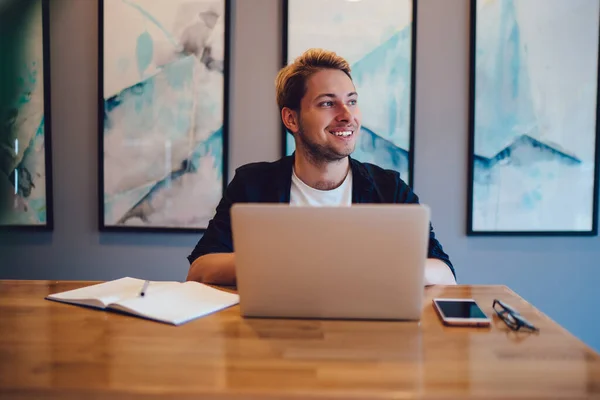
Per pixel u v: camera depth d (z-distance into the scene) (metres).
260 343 0.91
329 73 1.60
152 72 2.35
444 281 1.40
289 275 1.02
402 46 2.31
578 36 2.32
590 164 2.35
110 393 0.71
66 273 2.44
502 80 2.33
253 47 2.36
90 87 2.39
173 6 2.33
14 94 2.37
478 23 2.31
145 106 2.36
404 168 2.34
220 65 2.34
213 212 2.38
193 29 2.34
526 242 2.38
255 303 1.05
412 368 0.80
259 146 2.38
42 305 1.17
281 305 1.04
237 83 2.37
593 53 2.33
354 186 1.73
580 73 2.33
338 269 1.01
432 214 2.38
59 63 2.39
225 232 1.62
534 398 0.70
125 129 2.37
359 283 1.01
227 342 0.91
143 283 1.32
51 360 0.83
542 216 2.36
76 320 1.05
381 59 2.31
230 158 2.39
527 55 2.32
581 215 2.36
